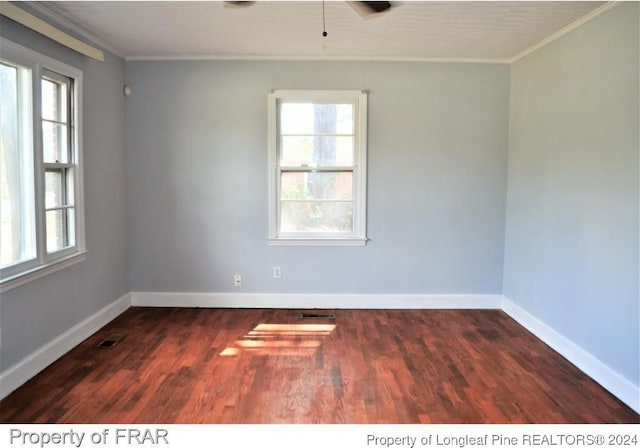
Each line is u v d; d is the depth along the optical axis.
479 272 4.36
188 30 3.36
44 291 2.96
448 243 4.33
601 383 2.82
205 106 4.17
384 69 4.16
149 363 3.07
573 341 3.15
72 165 3.30
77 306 3.38
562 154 3.30
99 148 3.68
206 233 4.29
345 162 4.29
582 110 3.05
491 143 4.23
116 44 3.72
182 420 2.38
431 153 4.24
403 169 4.25
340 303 4.36
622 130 2.65
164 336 3.58
